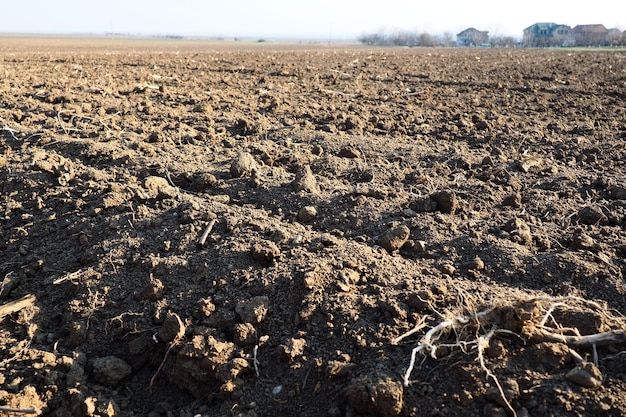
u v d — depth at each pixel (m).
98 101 8.16
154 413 3.00
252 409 2.85
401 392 2.65
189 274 3.60
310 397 2.83
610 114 8.35
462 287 3.32
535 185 5.06
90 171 5.06
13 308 3.59
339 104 8.88
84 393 3.04
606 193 4.84
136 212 4.31
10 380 3.08
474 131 7.13
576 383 2.62
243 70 14.38
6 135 6.25
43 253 4.19
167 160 5.40
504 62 18.73
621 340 2.80
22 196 4.93
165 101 8.52
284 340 3.10
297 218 4.31
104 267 3.77
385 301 3.18
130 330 3.31
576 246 3.77
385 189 4.75
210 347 3.05
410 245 3.86
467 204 4.52
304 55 23.19
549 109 8.74
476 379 2.69
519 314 2.85
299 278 3.39
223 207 4.37
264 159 5.54
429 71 14.80
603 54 25.69
